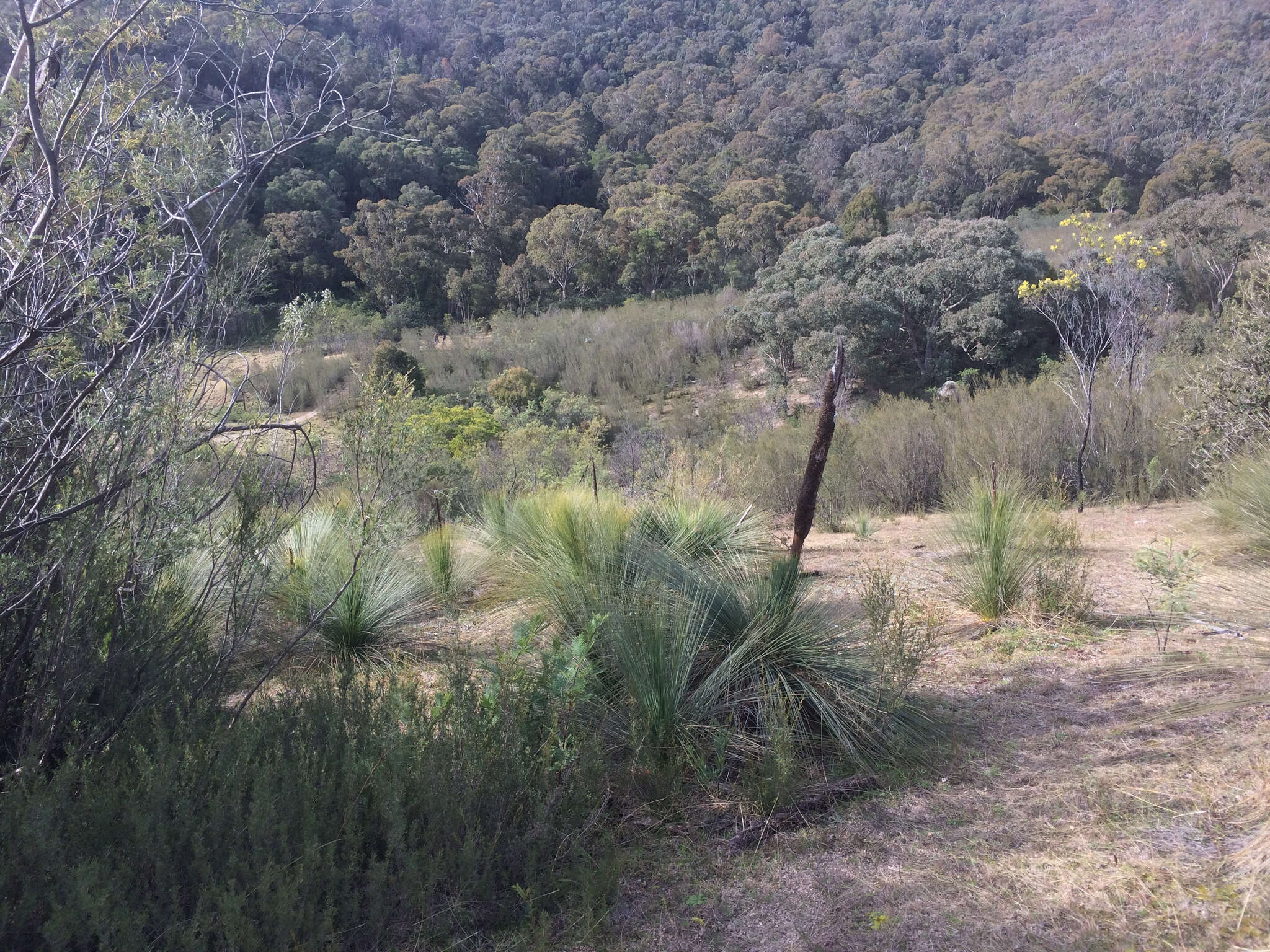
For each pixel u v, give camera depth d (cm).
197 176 307
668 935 216
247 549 329
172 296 303
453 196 6581
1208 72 8694
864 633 367
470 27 11438
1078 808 252
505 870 240
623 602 354
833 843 253
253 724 262
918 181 7300
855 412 2277
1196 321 1727
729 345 3675
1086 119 8012
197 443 307
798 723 319
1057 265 3209
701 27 14175
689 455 1201
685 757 302
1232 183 5194
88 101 295
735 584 385
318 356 3369
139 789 224
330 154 5816
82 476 285
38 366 285
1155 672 344
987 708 340
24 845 192
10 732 275
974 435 1079
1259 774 251
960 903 214
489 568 636
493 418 2142
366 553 469
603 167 8400
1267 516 520
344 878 214
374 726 267
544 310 5431
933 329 2997
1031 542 507
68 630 267
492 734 266
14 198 277
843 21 13925
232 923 182
